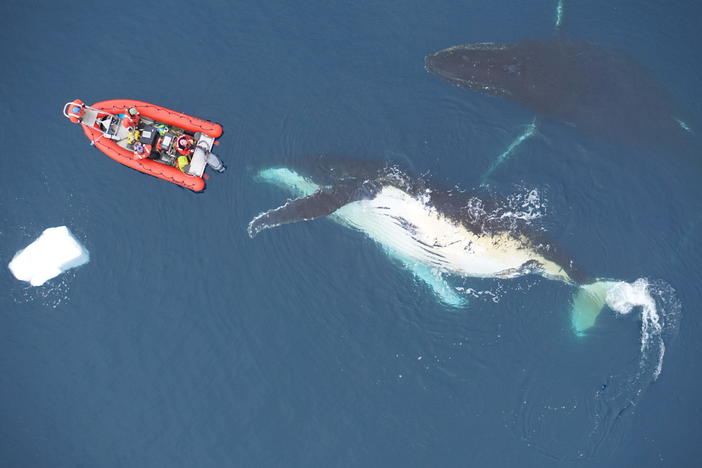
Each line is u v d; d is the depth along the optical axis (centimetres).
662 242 2603
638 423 2327
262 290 2570
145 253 2625
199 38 2972
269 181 2733
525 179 2686
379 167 2717
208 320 2534
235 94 2869
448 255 2564
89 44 2953
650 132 2777
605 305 2495
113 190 2722
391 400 2400
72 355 2483
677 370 2398
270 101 2858
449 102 2847
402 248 2597
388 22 3027
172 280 2589
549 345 2439
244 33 2986
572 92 2858
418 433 2348
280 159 2762
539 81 2878
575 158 2731
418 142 2773
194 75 2902
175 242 2647
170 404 2412
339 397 2409
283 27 3003
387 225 2625
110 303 2555
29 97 2859
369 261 2592
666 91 2856
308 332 2505
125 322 2531
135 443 2355
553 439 2319
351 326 2505
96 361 2475
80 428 2375
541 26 3016
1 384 2433
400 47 2977
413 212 2620
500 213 2602
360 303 2534
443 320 2495
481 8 3044
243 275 2595
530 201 2641
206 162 2678
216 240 2652
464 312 2503
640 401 2353
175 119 2700
